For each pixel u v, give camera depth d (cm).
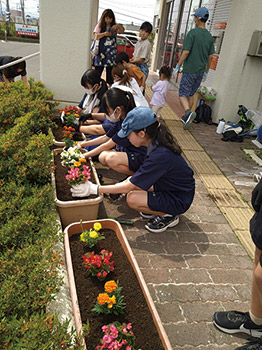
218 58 668
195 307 217
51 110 432
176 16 1040
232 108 638
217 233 303
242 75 610
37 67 1065
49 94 457
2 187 237
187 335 196
